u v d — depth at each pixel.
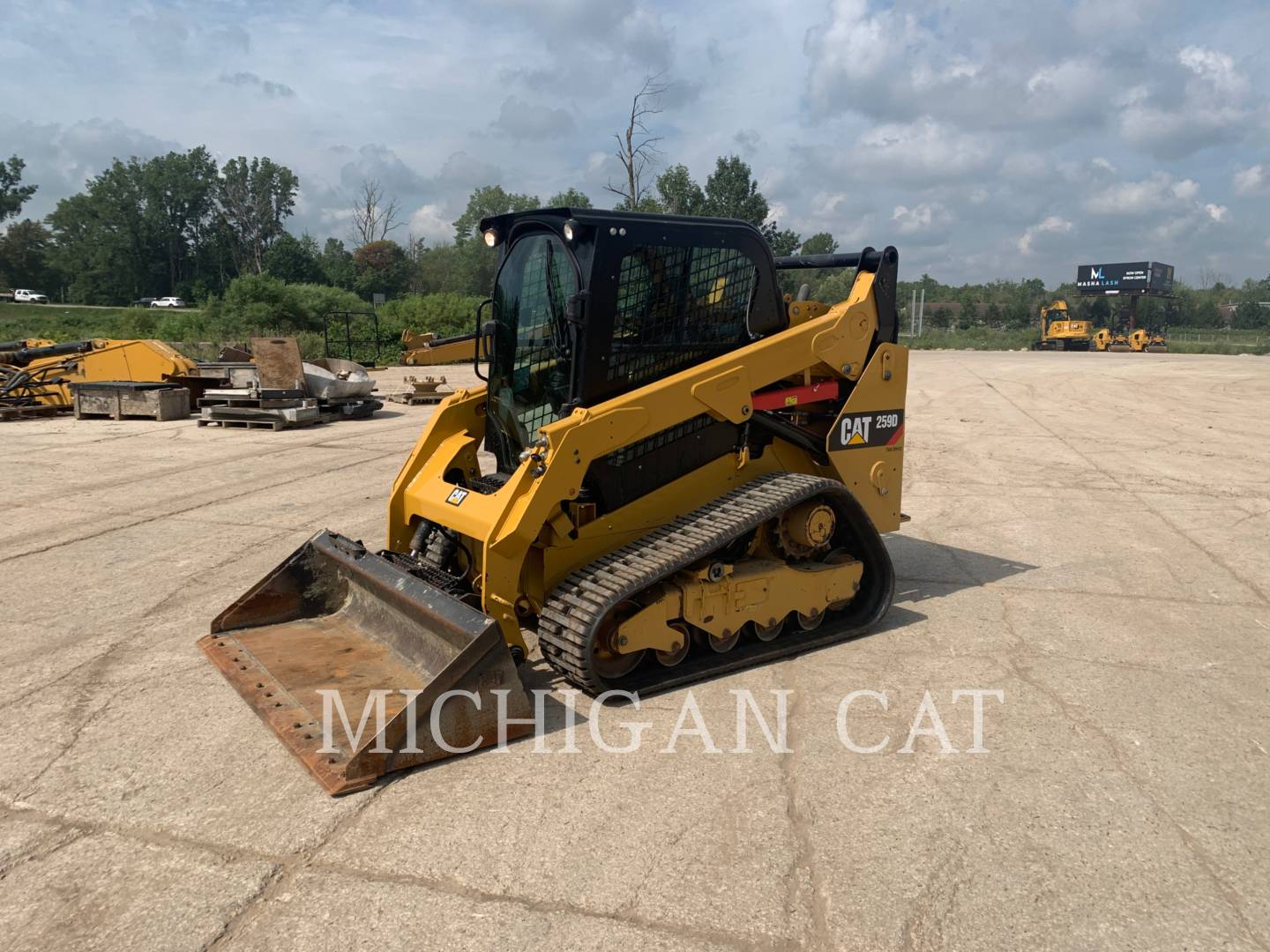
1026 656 4.85
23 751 3.74
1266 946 2.57
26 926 2.64
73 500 8.66
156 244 88.69
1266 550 7.05
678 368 4.69
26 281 96.00
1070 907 2.74
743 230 4.83
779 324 5.09
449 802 3.33
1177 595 5.93
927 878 2.88
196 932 2.62
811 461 5.39
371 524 7.69
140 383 15.05
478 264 74.31
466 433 5.34
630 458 4.54
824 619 5.20
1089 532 7.64
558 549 4.38
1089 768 3.62
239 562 6.59
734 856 3.00
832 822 3.21
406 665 4.25
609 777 3.52
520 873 2.90
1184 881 2.88
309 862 2.96
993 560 6.80
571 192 49.03
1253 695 4.34
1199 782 3.51
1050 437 13.28
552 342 4.52
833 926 2.65
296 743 3.59
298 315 38.97
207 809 3.28
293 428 13.81
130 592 5.88
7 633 5.14
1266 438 13.18
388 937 2.60
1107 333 50.12
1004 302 84.00
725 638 4.58
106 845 3.06
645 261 4.43
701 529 4.44
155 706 4.16
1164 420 15.40
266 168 85.31
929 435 13.56
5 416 14.95
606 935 2.60
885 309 5.41
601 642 4.19
